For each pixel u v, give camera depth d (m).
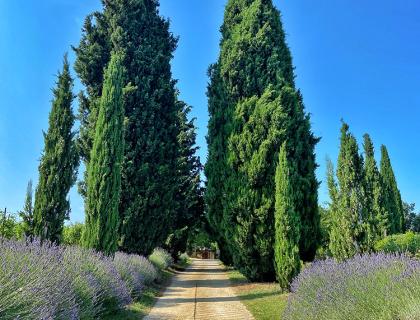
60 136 11.67
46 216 10.97
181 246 30.50
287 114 15.90
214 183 17.69
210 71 19.52
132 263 13.41
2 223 12.27
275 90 16.52
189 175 29.80
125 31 19.34
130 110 18.55
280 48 17.97
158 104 19.02
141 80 19.03
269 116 15.86
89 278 7.71
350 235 10.04
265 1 18.42
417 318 4.22
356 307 5.13
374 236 9.97
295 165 15.38
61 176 11.42
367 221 10.05
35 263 5.86
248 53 17.50
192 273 25.44
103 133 13.62
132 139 18.19
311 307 6.36
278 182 13.25
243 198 15.46
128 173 17.59
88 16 19.48
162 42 20.75
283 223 12.73
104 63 19.05
